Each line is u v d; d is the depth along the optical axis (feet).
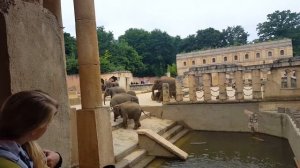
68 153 11.22
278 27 238.68
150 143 38.14
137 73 214.90
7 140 5.03
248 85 85.97
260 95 53.78
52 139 10.33
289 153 37.96
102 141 26.43
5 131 5.01
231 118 55.26
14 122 4.96
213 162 35.70
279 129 47.09
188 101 59.26
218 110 56.49
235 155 38.58
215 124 56.75
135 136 41.96
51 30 10.92
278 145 42.50
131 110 46.42
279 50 142.92
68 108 11.51
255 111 53.16
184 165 34.65
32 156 5.48
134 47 239.30
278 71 52.34
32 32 9.91
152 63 237.25
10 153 4.89
